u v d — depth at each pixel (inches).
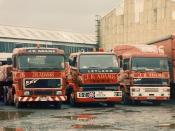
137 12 2241.6
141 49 999.0
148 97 977.5
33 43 2481.5
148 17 2150.6
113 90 916.0
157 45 1122.0
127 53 1015.6
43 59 852.6
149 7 2144.4
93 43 2721.5
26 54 849.5
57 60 856.3
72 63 949.2
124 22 2338.8
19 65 845.8
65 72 856.9
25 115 717.9
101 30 2564.0
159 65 983.6
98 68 911.7
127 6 2315.5
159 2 2069.4
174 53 1037.2
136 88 975.0
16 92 856.9
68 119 656.4
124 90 1018.7
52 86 849.5
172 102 1108.5
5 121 623.8
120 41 2372.0
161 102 1088.2
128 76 993.5
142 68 980.6
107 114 747.4
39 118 668.7
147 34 2160.4
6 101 989.2
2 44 2326.5
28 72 842.8
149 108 900.6
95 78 908.6
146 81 978.1
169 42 1047.0
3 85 1048.2
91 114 745.6
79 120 641.0
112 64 918.4
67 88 968.9
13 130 524.7
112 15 2443.4
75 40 2704.2
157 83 979.3
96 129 536.4
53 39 2600.9
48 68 849.5
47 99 847.1
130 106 967.0
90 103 1050.1
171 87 1066.7
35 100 844.6
